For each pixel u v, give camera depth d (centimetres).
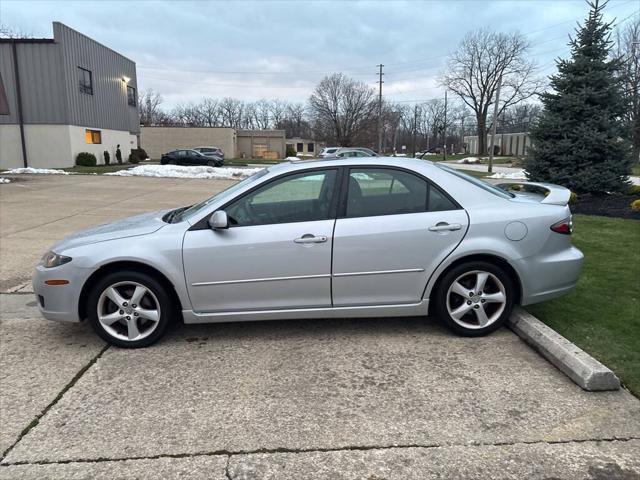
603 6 1159
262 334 420
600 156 1142
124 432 283
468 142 9312
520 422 289
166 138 5541
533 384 331
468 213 391
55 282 385
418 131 9094
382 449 267
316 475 247
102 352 389
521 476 246
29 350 393
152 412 303
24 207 1235
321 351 386
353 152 2614
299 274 387
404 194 397
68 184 1922
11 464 256
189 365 364
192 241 382
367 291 394
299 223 388
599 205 1082
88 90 2961
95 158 2936
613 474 246
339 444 271
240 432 282
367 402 312
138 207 1257
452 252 388
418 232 386
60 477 247
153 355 381
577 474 246
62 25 2619
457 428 284
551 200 417
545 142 1179
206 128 5556
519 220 390
